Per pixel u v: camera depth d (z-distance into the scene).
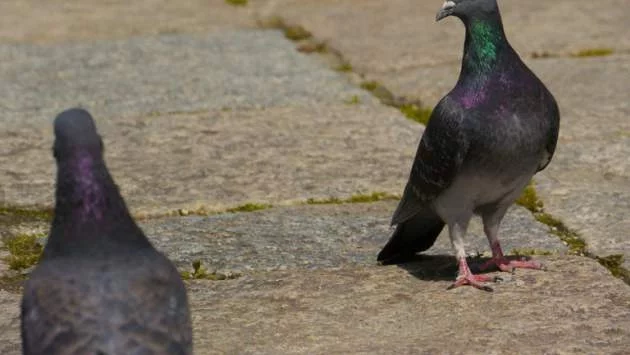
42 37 18.66
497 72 9.62
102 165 6.88
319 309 9.72
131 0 21.02
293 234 11.44
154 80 16.50
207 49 18.02
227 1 20.91
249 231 11.52
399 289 10.05
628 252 10.82
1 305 9.94
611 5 19.69
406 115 15.18
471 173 9.64
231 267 10.70
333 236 11.41
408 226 10.40
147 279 6.57
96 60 17.44
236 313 9.68
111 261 6.66
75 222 6.80
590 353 8.83
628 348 8.91
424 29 18.70
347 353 8.91
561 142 13.89
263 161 13.45
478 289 9.95
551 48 17.52
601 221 11.56
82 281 6.49
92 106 15.48
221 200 12.34
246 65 17.20
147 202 12.30
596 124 14.44
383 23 19.14
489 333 9.17
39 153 13.78
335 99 15.70
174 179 12.93
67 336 6.29
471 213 9.95
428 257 10.86
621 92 15.56
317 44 18.23
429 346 8.98
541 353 8.84
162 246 11.18
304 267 10.68
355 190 12.60
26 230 11.73
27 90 16.11
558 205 12.03
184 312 6.61
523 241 11.17
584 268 10.36
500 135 9.50
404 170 13.16
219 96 15.80
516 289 9.95
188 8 20.45
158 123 14.80
